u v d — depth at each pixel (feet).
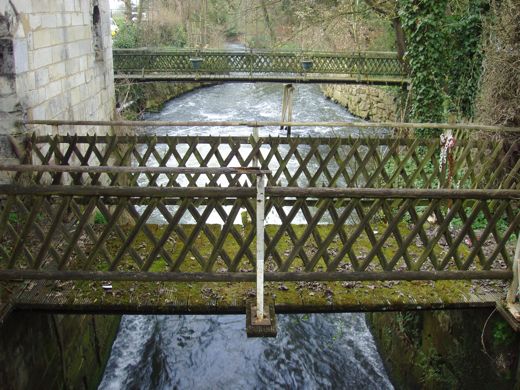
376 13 46.01
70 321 16.98
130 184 20.63
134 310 13.43
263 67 51.47
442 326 17.15
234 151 20.06
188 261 16.08
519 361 12.92
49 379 15.20
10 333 12.82
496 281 14.99
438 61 32.65
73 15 25.08
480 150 20.25
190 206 13.65
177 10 77.66
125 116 50.98
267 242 13.03
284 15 71.77
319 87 79.05
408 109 44.70
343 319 25.11
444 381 16.76
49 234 12.62
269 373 21.61
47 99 21.58
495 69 22.79
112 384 20.62
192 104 65.82
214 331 23.97
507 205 13.21
